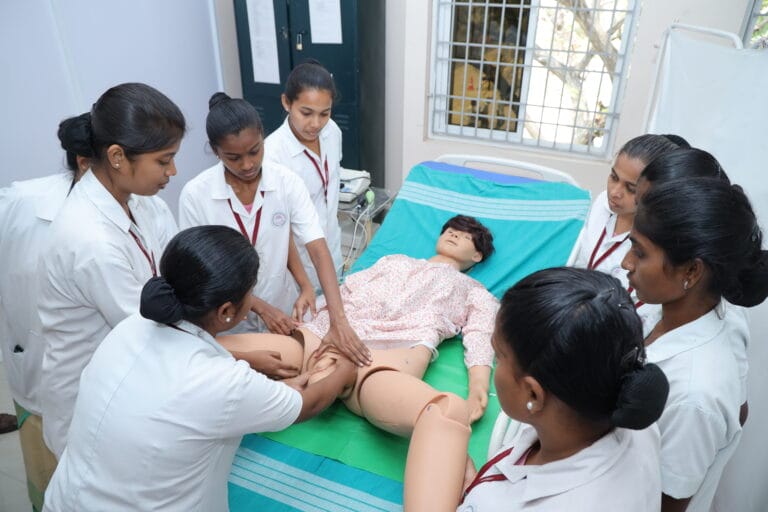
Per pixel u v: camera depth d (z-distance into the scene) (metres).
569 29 2.80
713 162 1.04
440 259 2.06
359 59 3.00
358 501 1.24
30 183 1.40
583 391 0.58
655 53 2.54
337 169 2.08
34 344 1.38
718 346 0.85
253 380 0.94
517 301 0.61
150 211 1.42
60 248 1.15
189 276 0.86
